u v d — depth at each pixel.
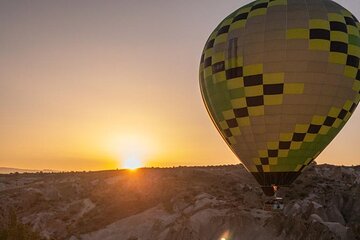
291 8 37.00
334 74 36.56
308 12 36.78
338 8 38.19
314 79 36.19
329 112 37.50
